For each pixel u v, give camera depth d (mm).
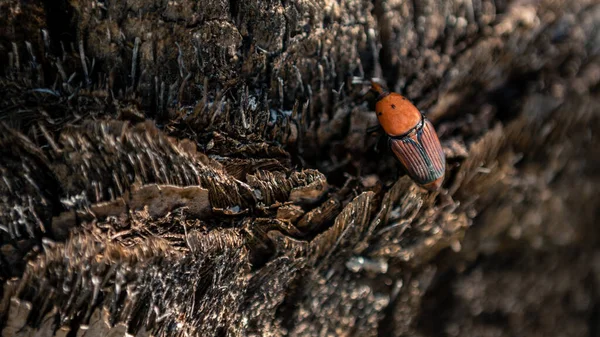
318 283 273
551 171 303
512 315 332
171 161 245
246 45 258
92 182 240
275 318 274
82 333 238
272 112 263
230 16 255
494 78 281
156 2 247
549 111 288
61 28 248
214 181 251
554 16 282
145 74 250
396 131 260
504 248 313
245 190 257
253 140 260
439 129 274
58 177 240
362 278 279
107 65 249
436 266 299
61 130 240
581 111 298
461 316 318
